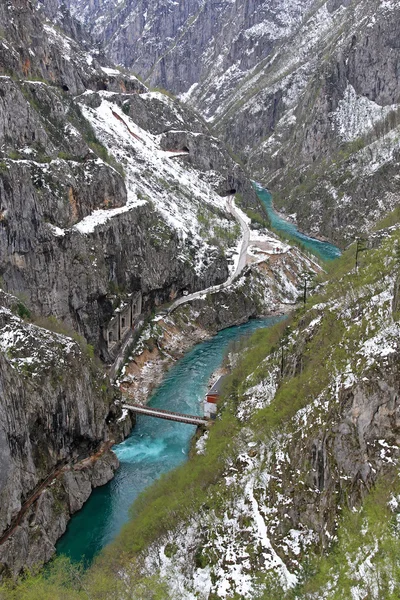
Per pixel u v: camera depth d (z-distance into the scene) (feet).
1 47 573.74
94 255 490.08
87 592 243.60
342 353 294.87
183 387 468.34
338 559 211.41
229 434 341.41
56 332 395.34
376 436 232.94
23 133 491.72
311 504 248.52
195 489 299.38
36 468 310.24
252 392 378.12
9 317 348.79
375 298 317.83
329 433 252.21
